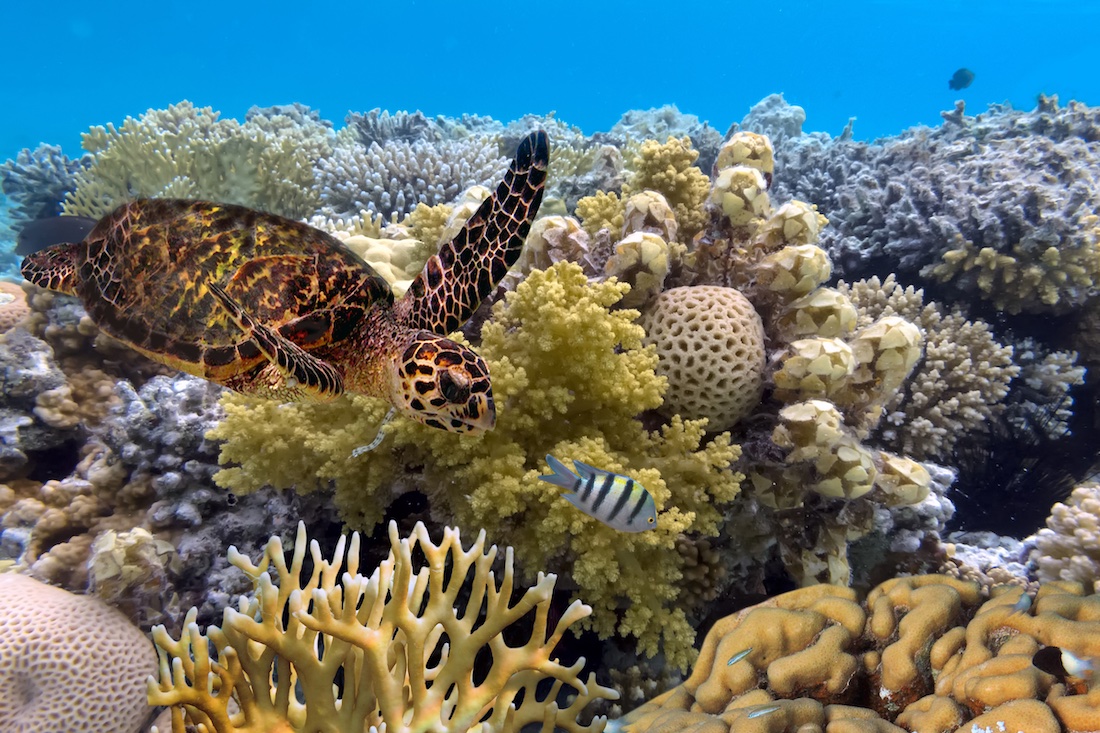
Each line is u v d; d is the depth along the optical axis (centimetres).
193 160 290
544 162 106
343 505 138
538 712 99
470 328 163
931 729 92
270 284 99
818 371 133
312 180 320
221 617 146
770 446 143
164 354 96
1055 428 228
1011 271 241
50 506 168
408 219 226
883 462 143
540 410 134
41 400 188
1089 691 86
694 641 148
